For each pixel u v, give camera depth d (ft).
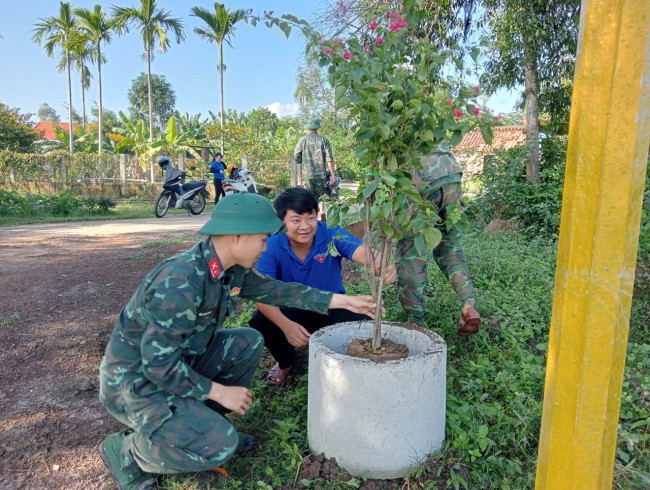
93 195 62.85
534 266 16.26
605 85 3.77
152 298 6.42
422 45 6.97
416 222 7.20
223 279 7.00
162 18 85.81
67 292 17.01
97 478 7.79
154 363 6.46
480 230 24.75
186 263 6.64
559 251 4.41
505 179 27.71
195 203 45.06
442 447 7.72
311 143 27.27
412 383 7.02
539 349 11.05
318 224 10.17
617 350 4.16
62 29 97.66
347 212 7.55
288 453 7.76
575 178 4.09
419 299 11.01
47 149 117.60
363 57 6.88
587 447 4.27
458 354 11.10
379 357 7.47
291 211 9.27
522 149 28.35
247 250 6.68
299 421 8.84
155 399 6.81
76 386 10.62
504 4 28.22
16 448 8.52
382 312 8.55
